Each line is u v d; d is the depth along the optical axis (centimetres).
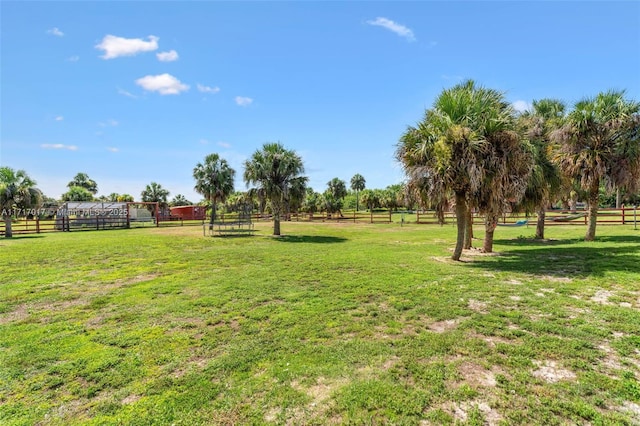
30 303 542
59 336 403
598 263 770
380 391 274
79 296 580
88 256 1023
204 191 2966
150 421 245
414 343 367
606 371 302
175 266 856
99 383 297
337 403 260
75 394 282
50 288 636
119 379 303
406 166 909
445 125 827
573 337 375
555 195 1315
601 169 1162
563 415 242
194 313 481
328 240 1516
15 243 1380
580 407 249
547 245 1202
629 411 245
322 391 278
